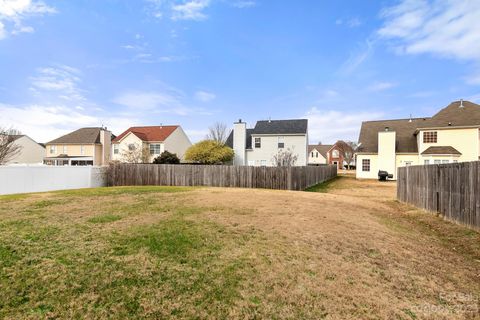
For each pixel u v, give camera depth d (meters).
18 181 13.16
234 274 3.39
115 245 4.29
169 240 4.57
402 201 11.16
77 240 4.50
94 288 2.96
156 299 2.79
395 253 4.42
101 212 6.91
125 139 31.81
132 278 3.20
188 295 2.88
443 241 5.55
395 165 25.06
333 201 9.95
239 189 14.66
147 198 9.71
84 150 35.69
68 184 15.71
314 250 4.35
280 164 26.75
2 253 3.84
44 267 3.43
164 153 27.41
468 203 6.06
